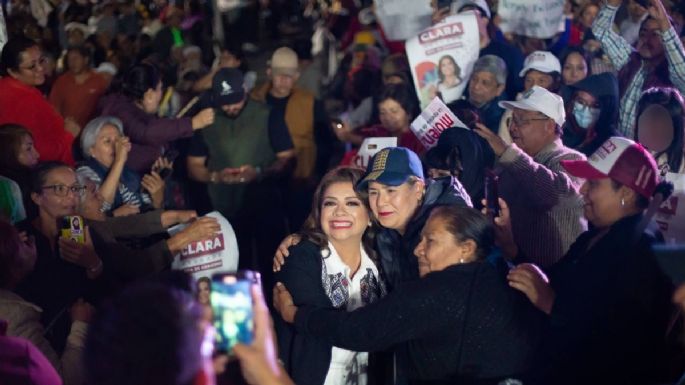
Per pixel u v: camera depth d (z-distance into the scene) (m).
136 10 15.88
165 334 2.27
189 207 8.20
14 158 5.79
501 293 3.82
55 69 11.80
